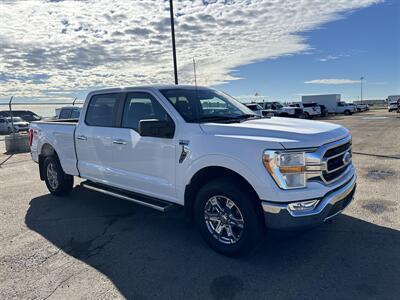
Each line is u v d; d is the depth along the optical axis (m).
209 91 5.00
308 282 3.22
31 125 6.78
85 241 4.32
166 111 4.24
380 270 3.37
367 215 4.79
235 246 3.64
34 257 3.91
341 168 3.73
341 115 43.25
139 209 5.53
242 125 3.80
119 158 4.79
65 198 6.27
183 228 4.66
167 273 3.47
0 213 5.49
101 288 3.23
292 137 3.38
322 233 4.25
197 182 3.99
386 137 14.41
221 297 3.04
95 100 5.32
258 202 3.48
